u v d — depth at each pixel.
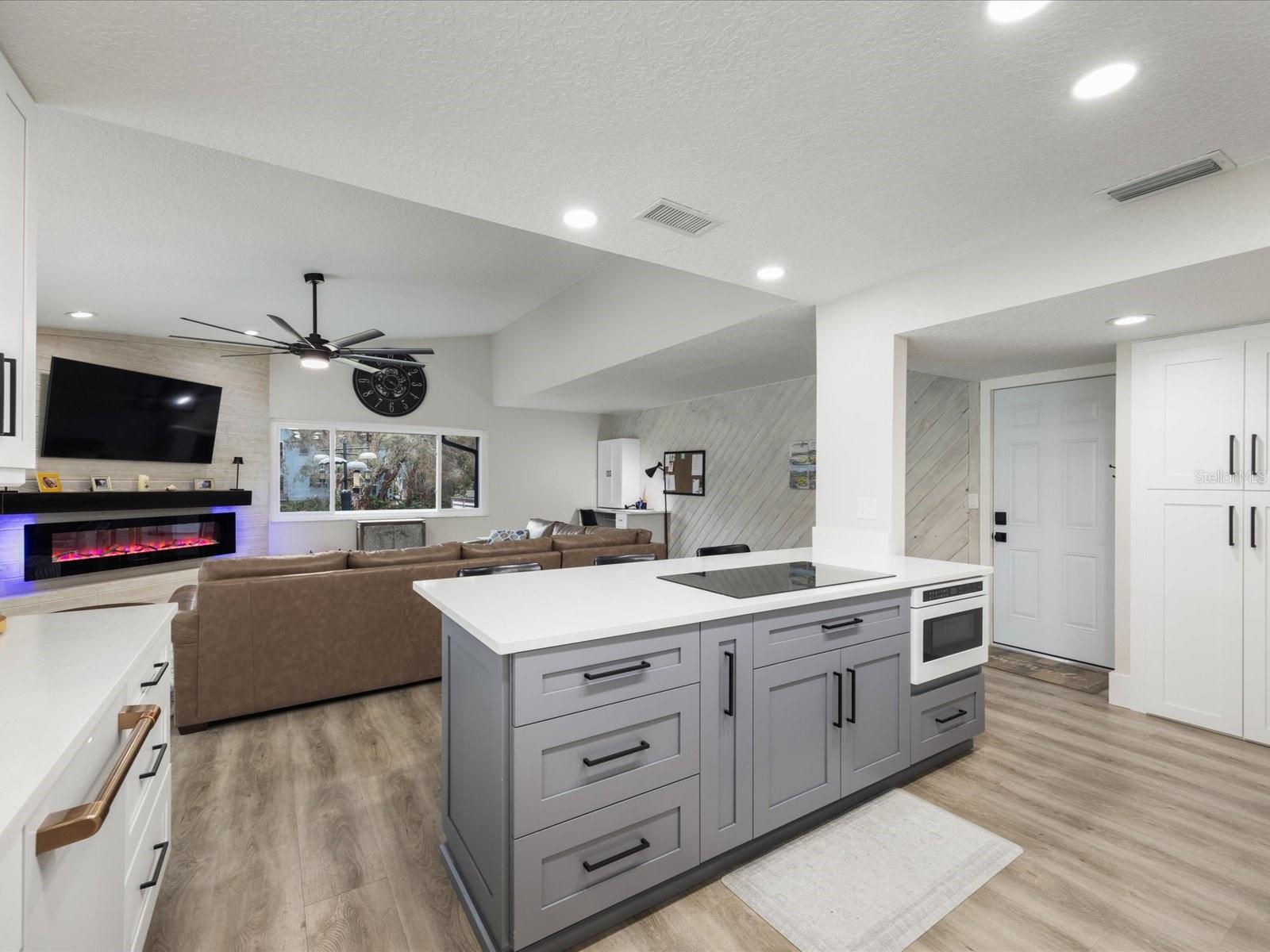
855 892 1.85
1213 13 1.25
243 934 1.67
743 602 1.95
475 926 1.68
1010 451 4.34
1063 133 1.73
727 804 1.90
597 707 1.63
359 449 7.33
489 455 8.03
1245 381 2.86
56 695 1.14
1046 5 1.23
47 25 1.23
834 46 1.36
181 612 3.04
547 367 6.25
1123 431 3.34
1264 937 1.66
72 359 5.23
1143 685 3.23
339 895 1.83
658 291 4.42
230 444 6.34
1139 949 1.62
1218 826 2.19
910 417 4.84
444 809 2.00
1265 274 2.14
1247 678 2.88
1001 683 3.70
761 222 2.32
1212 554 2.99
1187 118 1.66
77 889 0.98
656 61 1.41
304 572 3.38
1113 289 2.31
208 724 3.04
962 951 1.62
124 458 5.42
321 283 4.61
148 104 1.54
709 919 1.74
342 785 2.48
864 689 2.29
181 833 2.14
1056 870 1.94
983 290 2.63
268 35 1.29
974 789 2.45
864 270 2.86
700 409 6.97
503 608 1.85
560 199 2.12
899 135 1.74
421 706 3.35
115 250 3.56
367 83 1.47
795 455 5.69
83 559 5.07
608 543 4.64
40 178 2.70
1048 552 4.16
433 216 3.56
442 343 7.75
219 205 3.10
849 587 2.21
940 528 4.69
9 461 1.30
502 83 1.48
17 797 0.77
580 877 1.62
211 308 4.96
